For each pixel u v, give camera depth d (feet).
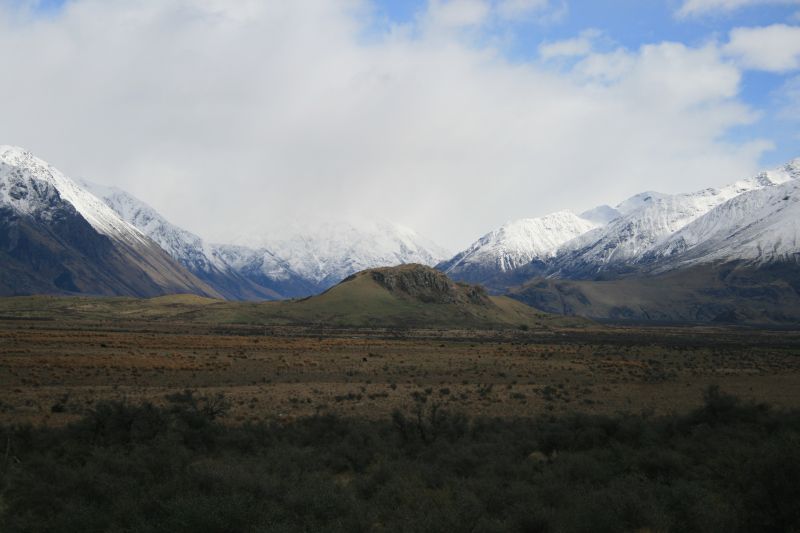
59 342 347.15
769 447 71.51
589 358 358.23
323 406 180.24
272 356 325.42
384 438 121.80
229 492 71.82
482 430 132.98
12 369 237.66
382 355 350.84
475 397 204.64
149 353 315.99
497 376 265.75
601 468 90.89
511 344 485.56
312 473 87.66
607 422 121.70
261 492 73.46
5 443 110.32
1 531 66.85
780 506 64.34
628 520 66.59
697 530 65.41
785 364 338.75
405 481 81.87
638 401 197.77
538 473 90.22
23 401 178.09
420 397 196.75
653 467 93.35
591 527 65.10
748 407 133.69
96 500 75.15
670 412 173.99
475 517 66.18
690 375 274.57
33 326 525.75
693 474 87.76
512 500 73.82
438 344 453.99
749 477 69.31
